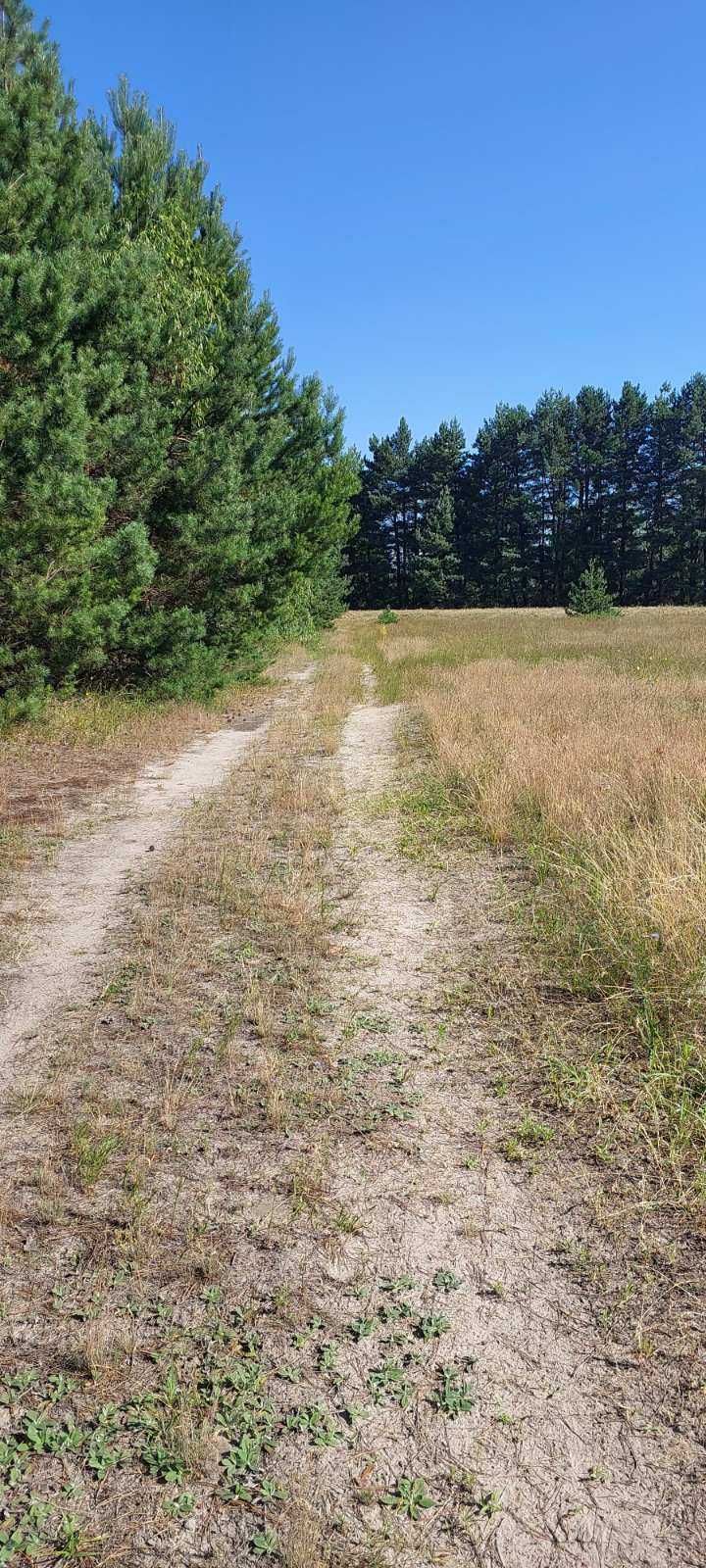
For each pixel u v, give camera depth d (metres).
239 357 15.09
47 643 11.79
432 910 5.85
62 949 5.24
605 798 7.26
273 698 17.42
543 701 13.05
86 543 11.27
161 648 13.88
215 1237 2.94
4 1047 4.12
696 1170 3.21
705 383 77.44
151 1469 2.17
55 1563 1.97
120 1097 3.70
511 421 79.00
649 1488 2.13
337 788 9.34
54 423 10.58
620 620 41.41
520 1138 3.47
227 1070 3.92
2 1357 2.48
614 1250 2.88
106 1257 2.85
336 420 28.23
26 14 12.02
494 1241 2.94
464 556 78.69
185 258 16.64
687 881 5.10
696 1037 3.97
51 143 11.62
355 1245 2.92
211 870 6.61
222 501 14.20
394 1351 2.52
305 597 28.17
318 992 4.68
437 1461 2.20
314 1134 3.49
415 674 19.55
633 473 78.06
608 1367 2.46
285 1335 2.57
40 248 11.17
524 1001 4.51
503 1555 1.99
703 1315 2.61
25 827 7.76
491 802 7.71
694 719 10.72
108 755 11.03
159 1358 2.48
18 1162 3.31
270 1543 2.01
